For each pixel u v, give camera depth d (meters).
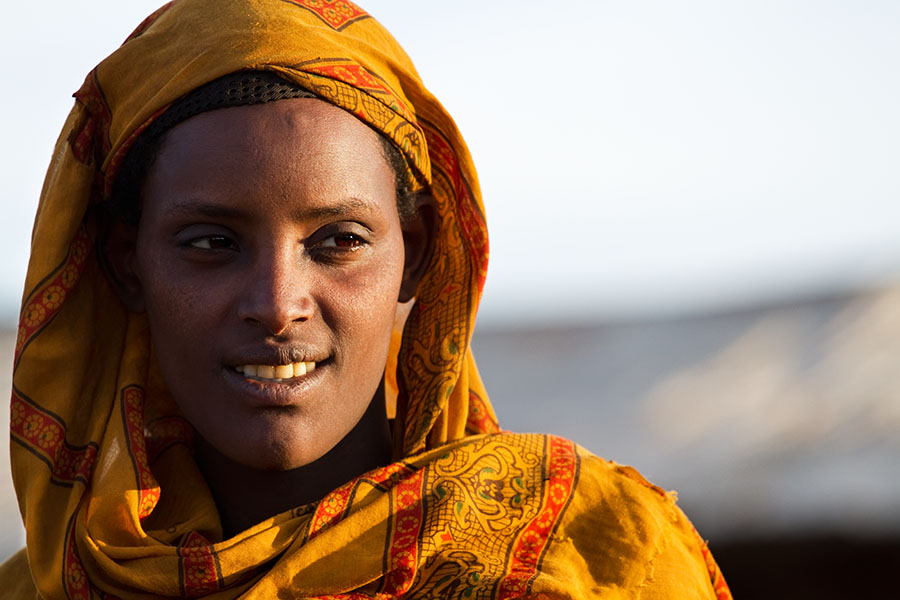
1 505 7.46
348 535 2.18
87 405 2.39
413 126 2.31
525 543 2.27
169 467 2.42
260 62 2.12
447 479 2.28
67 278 2.33
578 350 12.78
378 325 2.22
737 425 9.69
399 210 2.36
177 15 2.26
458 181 2.43
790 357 11.27
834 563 7.65
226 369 2.15
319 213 2.12
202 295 2.14
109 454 2.30
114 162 2.24
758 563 7.80
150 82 2.22
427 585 2.17
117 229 2.36
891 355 10.66
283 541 2.19
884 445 8.62
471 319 2.40
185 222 2.14
